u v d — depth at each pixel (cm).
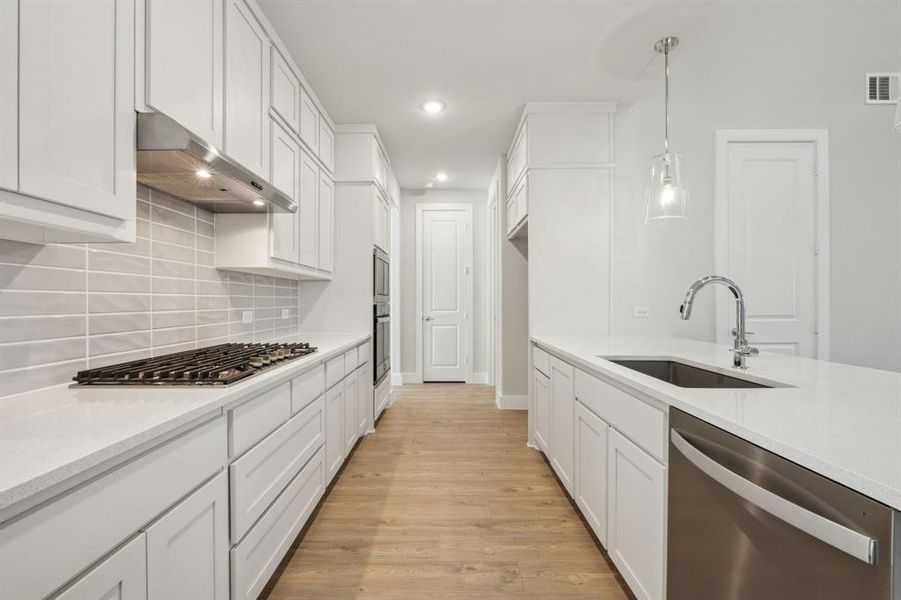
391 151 407
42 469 64
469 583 163
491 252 545
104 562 77
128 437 79
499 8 208
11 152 79
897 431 83
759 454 82
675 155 226
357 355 301
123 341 153
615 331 307
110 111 104
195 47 143
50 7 87
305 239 268
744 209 303
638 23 222
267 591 158
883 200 299
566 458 225
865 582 62
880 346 299
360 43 234
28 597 63
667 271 306
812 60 272
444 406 437
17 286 113
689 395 113
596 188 307
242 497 127
